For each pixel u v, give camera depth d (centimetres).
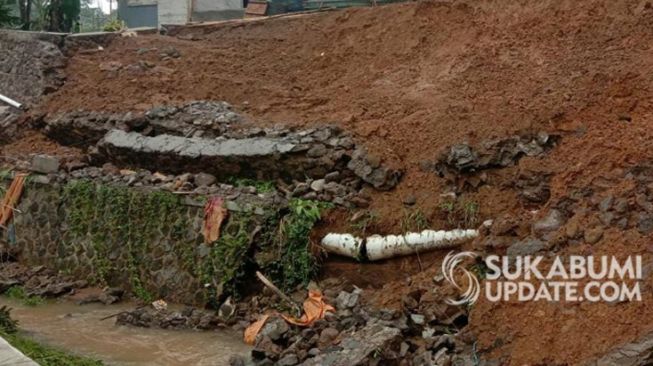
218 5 2111
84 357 906
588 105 1030
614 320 697
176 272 1165
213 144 1257
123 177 1315
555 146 1009
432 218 1008
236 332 1012
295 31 1709
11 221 1402
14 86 1739
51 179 1370
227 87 1516
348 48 1546
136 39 1823
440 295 871
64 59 1742
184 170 1292
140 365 887
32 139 1614
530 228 871
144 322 1058
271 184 1195
